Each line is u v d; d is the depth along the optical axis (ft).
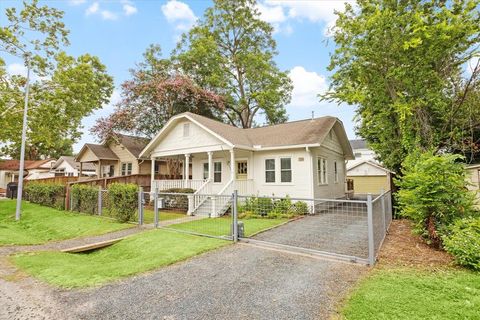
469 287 13.24
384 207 25.23
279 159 45.29
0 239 26.99
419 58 32.81
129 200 34.12
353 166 97.25
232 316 11.13
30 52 47.67
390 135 40.75
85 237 28.19
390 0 34.47
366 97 38.47
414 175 21.62
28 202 60.54
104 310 11.73
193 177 57.31
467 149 35.47
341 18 37.83
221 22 89.35
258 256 19.38
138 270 16.66
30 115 51.78
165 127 51.78
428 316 10.59
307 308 11.69
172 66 76.84
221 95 82.48
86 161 73.97
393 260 17.93
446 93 36.99
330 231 27.17
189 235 26.09
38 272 16.75
